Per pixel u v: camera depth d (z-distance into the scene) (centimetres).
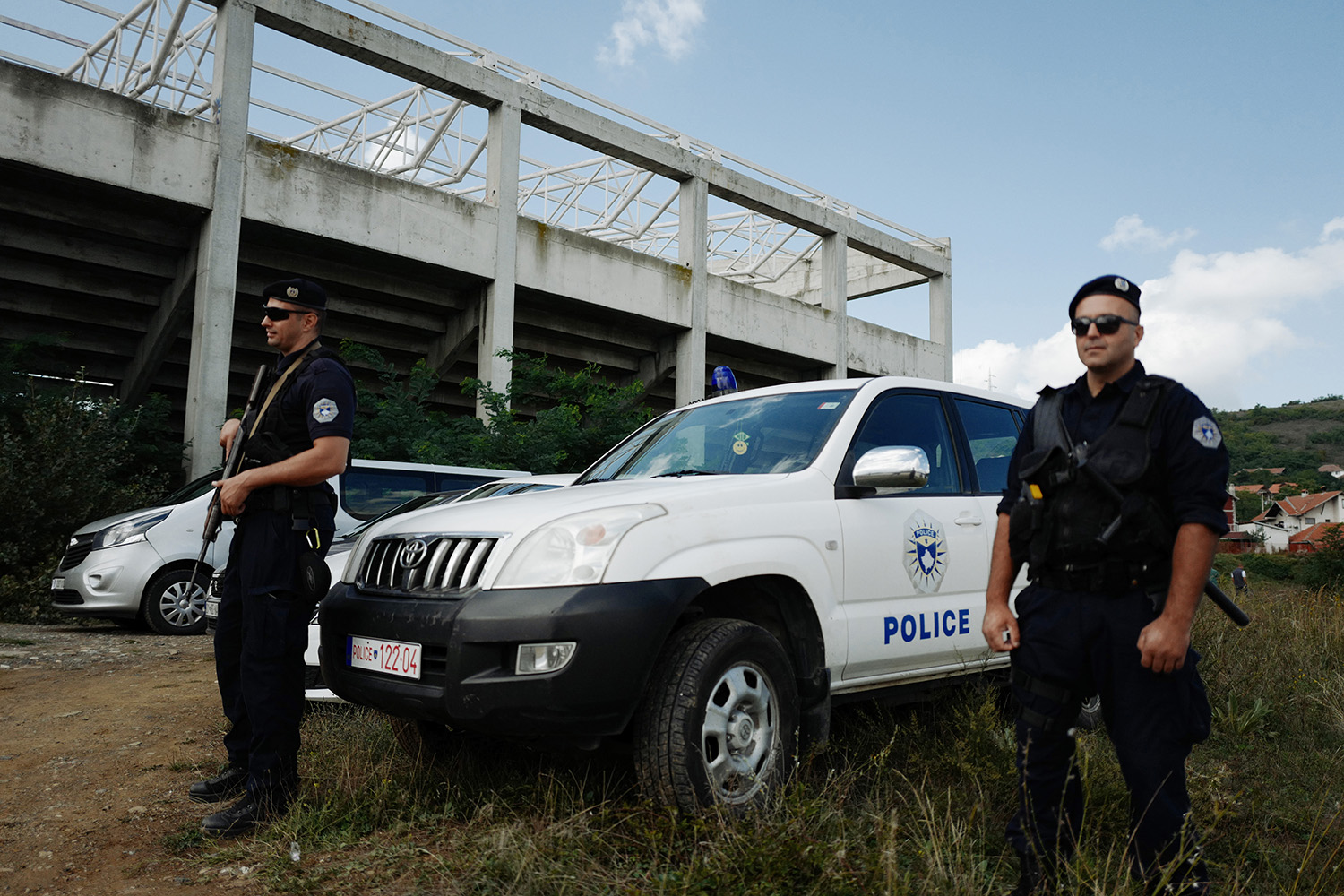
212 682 581
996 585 249
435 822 309
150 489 1261
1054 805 238
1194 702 222
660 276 1991
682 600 285
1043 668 231
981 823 289
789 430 387
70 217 1358
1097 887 223
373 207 1543
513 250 1723
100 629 902
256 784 318
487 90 1703
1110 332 224
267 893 264
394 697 293
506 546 290
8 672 615
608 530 287
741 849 248
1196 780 337
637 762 283
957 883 239
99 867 290
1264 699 478
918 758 346
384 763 356
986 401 459
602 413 1509
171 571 854
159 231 1445
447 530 310
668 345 2127
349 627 316
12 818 334
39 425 1138
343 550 538
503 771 344
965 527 402
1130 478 217
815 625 333
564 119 1817
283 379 333
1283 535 8794
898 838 274
